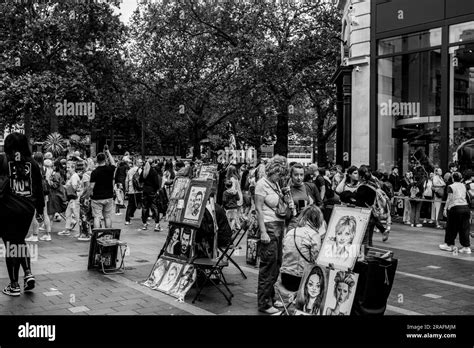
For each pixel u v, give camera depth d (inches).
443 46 591.2
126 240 427.5
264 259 221.9
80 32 856.9
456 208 401.1
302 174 278.8
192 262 250.7
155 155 1861.5
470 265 349.4
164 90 1071.0
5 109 821.9
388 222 455.5
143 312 220.5
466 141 568.1
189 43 1046.4
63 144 937.5
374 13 668.7
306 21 868.6
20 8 824.3
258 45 808.3
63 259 332.8
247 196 544.1
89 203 412.8
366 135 687.1
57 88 799.7
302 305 205.2
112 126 1646.2
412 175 621.6
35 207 255.8
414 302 249.0
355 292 187.5
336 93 905.5
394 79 653.3
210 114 1149.1
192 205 266.5
